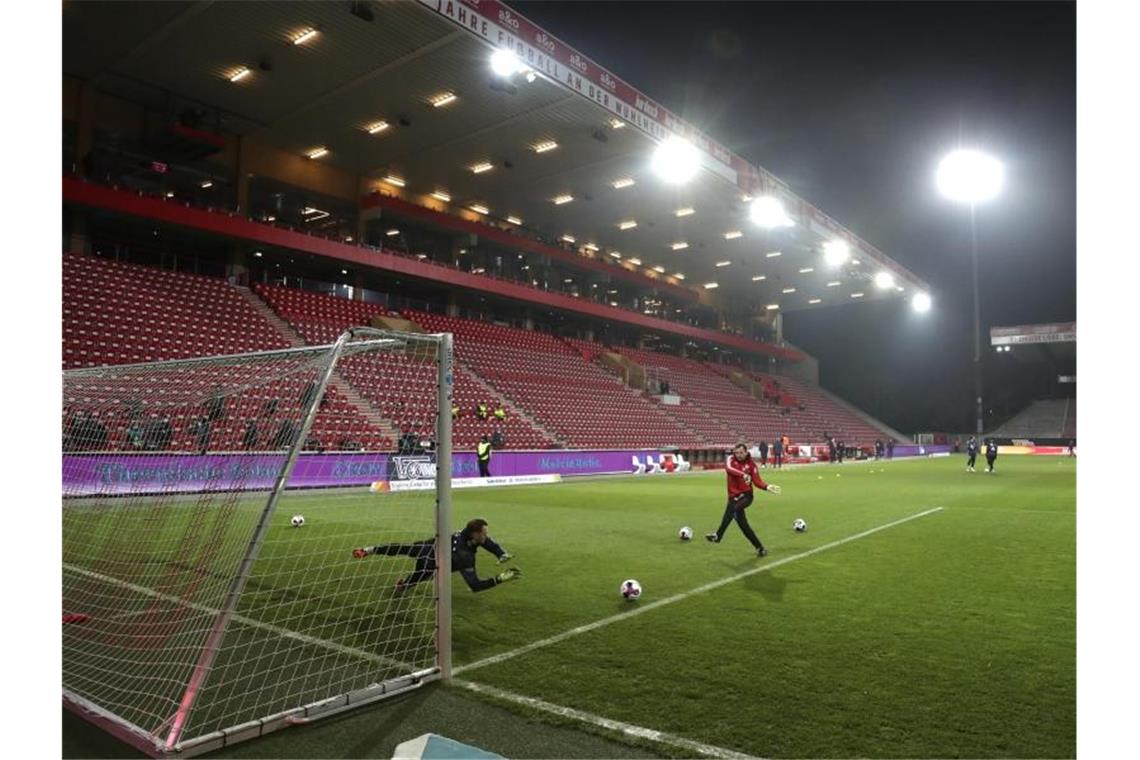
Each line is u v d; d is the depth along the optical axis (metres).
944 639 5.41
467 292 35.19
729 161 30.09
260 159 28.36
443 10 18.19
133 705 4.24
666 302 51.28
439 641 4.67
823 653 5.08
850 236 42.47
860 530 11.57
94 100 23.69
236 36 20.45
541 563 8.59
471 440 25.45
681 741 3.68
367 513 13.44
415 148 28.77
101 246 24.44
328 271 30.95
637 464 28.64
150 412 9.33
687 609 6.34
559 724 3.91
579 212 36.81
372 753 3.62
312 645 5.36
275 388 7.03
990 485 21.95
